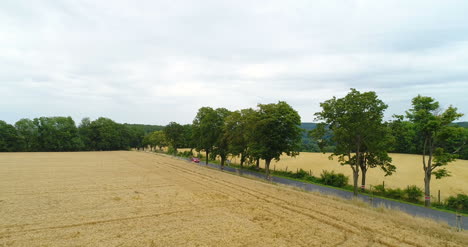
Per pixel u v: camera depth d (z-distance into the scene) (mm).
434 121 24891
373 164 34062
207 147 53656
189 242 11469
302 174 43375
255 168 53156
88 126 133250
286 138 38719
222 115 54469
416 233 13438
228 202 19344
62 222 14242
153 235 12328
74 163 54094
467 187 35219
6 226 13477
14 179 30578
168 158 73562
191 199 20250
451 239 12727
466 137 25797
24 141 100438
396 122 27422
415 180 40156
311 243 11688
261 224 14242
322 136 30406
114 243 11297
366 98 25344
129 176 34062
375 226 14336
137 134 157250
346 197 27734
